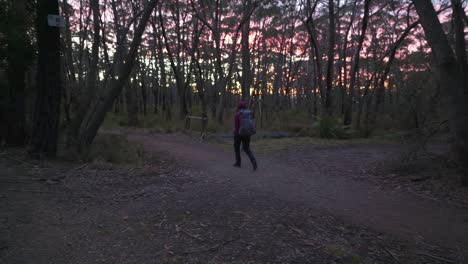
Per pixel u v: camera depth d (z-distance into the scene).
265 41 32.78
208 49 28.89
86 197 4.84
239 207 4.62
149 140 13.53
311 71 40.88
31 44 8.34
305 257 3.14
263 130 19.61
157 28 26.95
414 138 7.59
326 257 3.15
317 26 24.78
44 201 4.52
